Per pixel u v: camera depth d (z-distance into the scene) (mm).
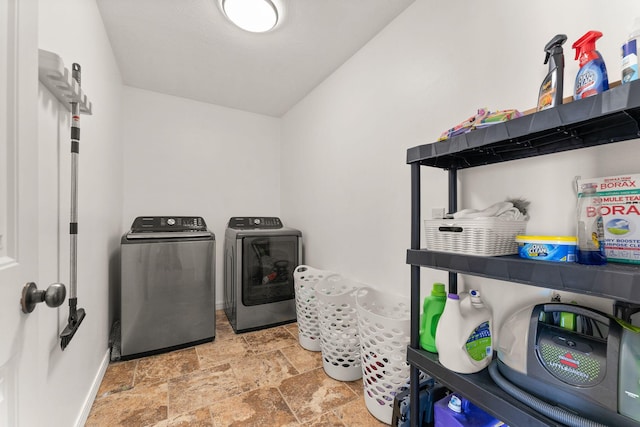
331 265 2342
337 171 2264
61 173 1066
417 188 1103
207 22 1735
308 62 2186
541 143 970
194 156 2895
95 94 1533
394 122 1701
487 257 854
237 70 2312
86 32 1365
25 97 604
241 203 3150
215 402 1459
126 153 2568
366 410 1399
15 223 569
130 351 1914
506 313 1131
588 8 909
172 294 2061
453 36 1349
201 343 2145
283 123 3311
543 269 712
